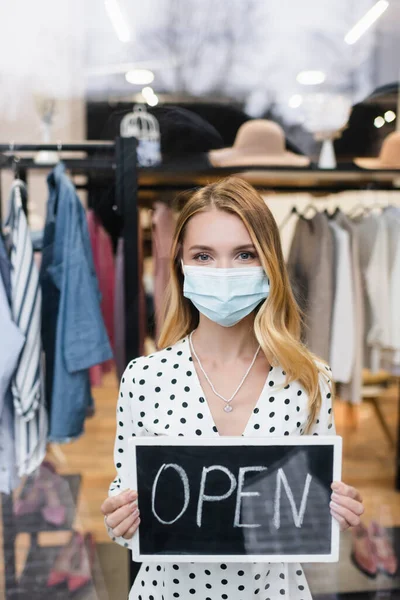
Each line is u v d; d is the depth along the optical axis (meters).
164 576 0.83
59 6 1.51
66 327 1.31
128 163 1.47
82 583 1.62
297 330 0.85
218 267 0.78
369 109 1.68
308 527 0.74
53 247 1.33
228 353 0.82
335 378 1.74
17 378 1.27
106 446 1.89
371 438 2.36
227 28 1.57
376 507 2.03
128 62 1.56
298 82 1.64
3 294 1.25
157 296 1.64
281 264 0.81
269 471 0.73
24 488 1.81
